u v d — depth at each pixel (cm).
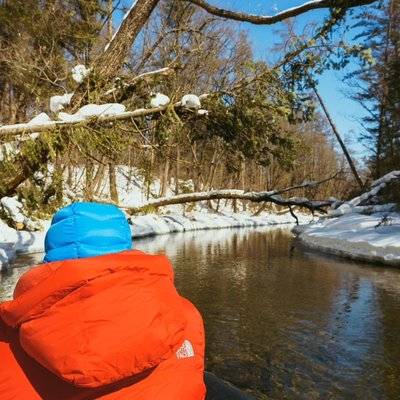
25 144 605
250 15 643
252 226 3481
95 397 142
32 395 145
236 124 726
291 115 742
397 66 2244
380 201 2167
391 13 2670
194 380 153
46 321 136
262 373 591
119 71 722
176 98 706
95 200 848
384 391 548
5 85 1388
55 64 802
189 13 1011
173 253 1673
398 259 1377
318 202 927
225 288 1067
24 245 1478
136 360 133
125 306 137
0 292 943
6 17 876
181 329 142
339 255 1634
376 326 785
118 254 152
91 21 932
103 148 661
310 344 695
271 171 3956
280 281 1155
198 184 3259
